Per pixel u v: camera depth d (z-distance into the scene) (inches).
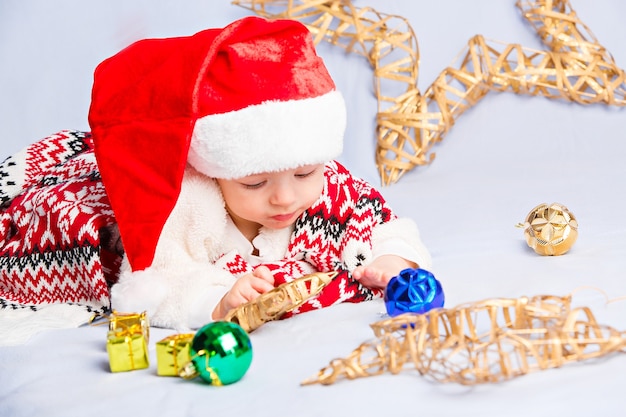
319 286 46.8
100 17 98.3
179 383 40.0
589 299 47.9
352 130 100.9
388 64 101.3
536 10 104.5
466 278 56.1
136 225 52.1
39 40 97.6
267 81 49.9
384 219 60.4
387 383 36.5
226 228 56.8
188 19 99.4
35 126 97.2
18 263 60.2
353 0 103.7
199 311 50.3
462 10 106.1
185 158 50.4
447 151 102.1
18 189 67.4
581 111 104.3
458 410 33.2
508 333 36.4
